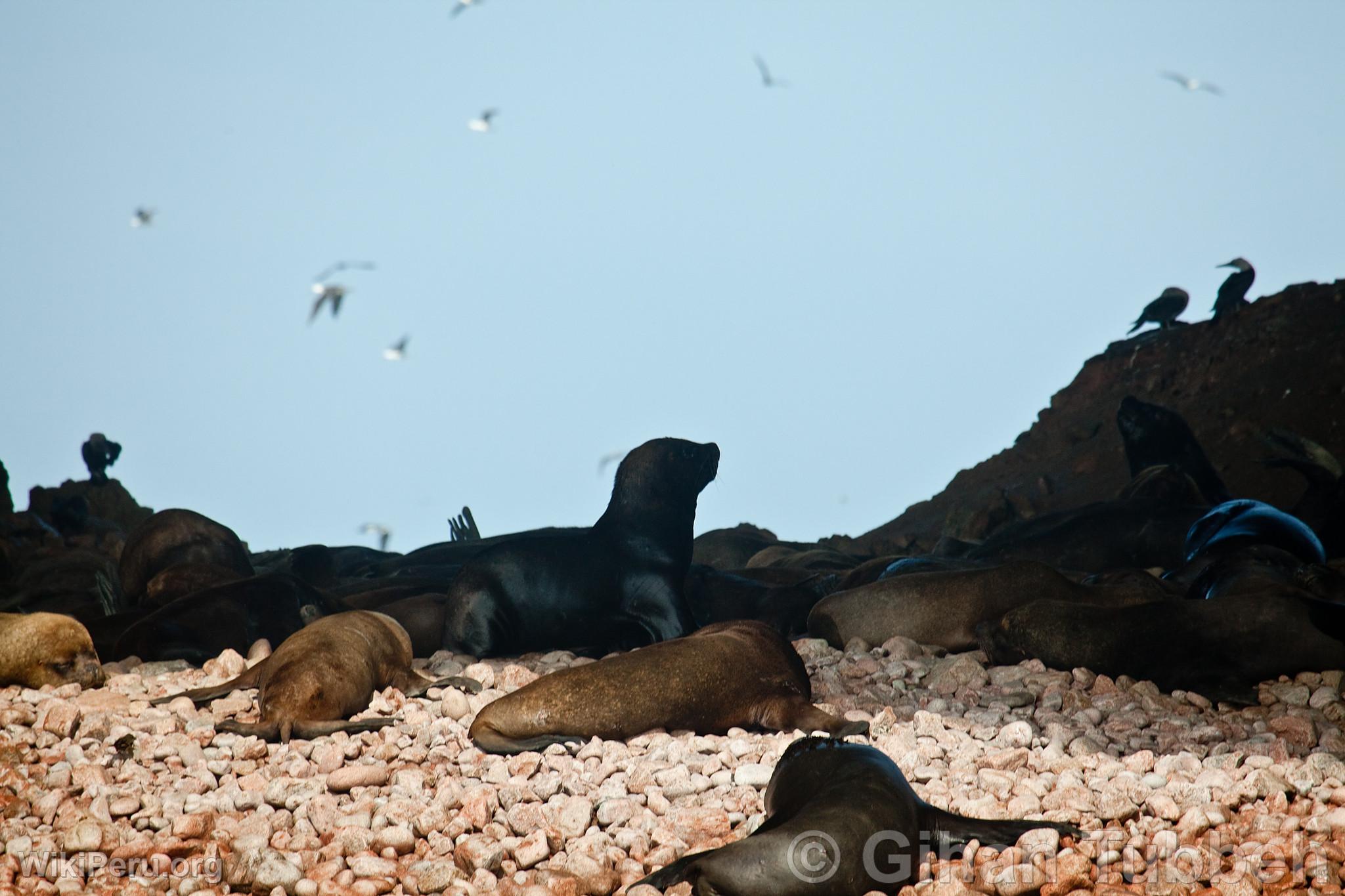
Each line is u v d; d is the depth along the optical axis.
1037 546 62.66
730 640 33.28
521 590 45.09
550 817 25.73
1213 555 49.94
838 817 21.28
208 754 29.70
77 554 77.12
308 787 27.22
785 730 31.84
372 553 78.62
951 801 25.77
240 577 56.75
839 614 43.34
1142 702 34.41
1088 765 28.31
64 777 27.66
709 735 31.97
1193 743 31.09
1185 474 68.75
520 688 31.80
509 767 28.83
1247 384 94.56
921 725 31.45
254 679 35.34
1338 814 24.28
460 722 32.41
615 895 22.66
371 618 36.16
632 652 32.12
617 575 45.56
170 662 41.88
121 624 46.59
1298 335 95.88
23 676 35.94
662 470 46.47
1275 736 30.75
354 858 23.47
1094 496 92.50
